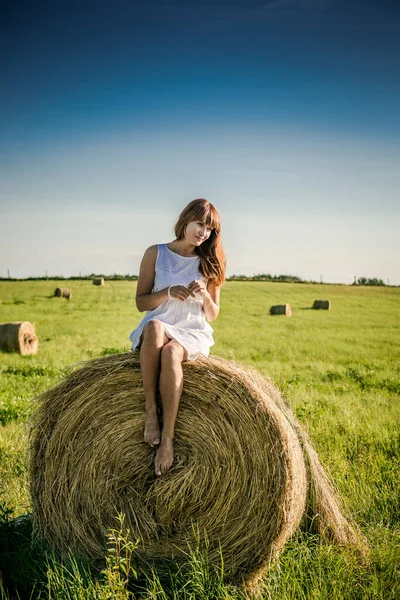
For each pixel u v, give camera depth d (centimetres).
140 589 383
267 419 389
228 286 5747
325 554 387
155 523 394
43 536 415
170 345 393
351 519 443
